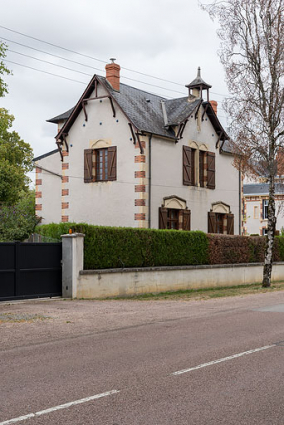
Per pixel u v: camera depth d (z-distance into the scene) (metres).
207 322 11.55
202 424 4.81
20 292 15.89
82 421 4.89
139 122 26.55
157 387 6.08
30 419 4.95
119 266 19.16
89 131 28.06
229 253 25.48
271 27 22.17
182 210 28.23
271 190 23.16
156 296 19.64
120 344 8.94
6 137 40.72
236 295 19.42
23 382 6.33
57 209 30.42
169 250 21.66
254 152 22.78
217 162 31.20
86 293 17.44
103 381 6.36
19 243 15.89
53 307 14.65
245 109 22.64
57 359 7.69
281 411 5.20
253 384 6.20
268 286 23.39
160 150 27.06
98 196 27.52
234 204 32.41
